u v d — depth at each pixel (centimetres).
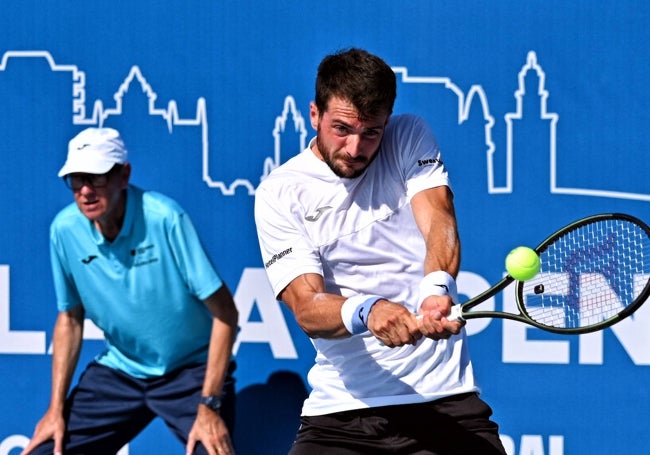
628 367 1375
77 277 1280
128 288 1265
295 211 930
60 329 1327
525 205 1393
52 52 1427
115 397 1318
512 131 1390
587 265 1234
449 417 931
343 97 849
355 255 936
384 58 1397
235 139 1417
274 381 1417
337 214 932
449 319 796
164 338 1288
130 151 1425
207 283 1251
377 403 934
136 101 1420
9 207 1436
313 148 953
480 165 1395
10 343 1433
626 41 1377
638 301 806
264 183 948
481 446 925
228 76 1412
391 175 937
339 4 1397
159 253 1256
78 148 1202
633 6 1374
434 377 934
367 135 868
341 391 951
